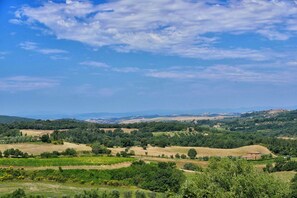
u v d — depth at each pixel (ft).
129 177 404.77
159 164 431.43
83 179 392.47
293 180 179.63
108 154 519.60
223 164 142.41
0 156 455.63
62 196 286.66
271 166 433.48
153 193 314.35
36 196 273.95
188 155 528.22
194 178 141.69
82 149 521.65
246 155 532.73
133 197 311.68
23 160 427.74
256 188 130.52
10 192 300.20
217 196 130.11
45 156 473.67
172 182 365.20
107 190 330.13
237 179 132.67
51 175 395.14
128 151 544.62
